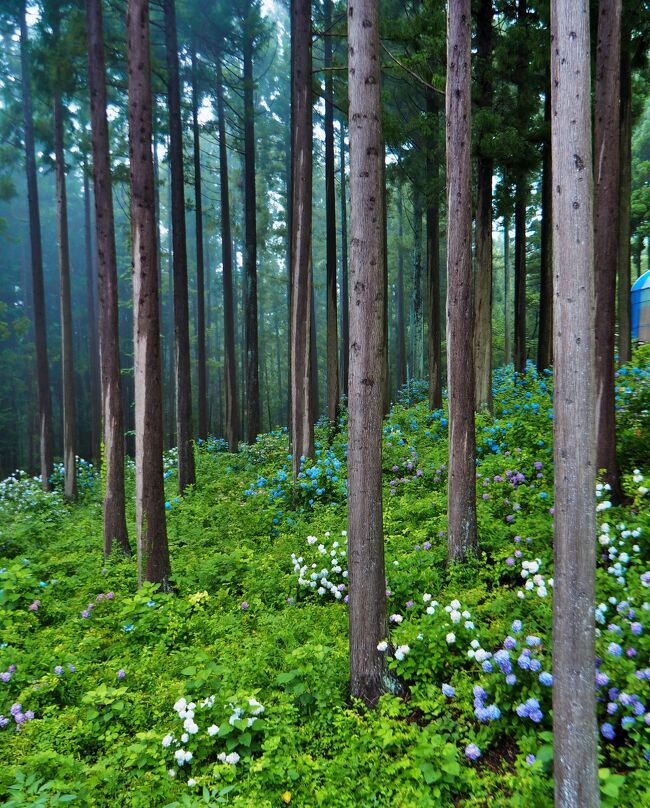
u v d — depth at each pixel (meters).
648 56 11.94
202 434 19.66
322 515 8.45
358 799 3.22
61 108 14.67
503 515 6.60
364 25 4.14
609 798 2.70
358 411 4.16
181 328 12.96
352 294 4.18
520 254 14.48
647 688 3.16
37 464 33.25
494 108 11.25
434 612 4.51
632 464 6.70
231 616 5.71
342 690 4.23
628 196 11.59
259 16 17.53
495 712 3.41
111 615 6.21
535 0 10.40
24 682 4.93
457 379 5.78
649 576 3.92
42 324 16.27
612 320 5.79
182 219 13.09
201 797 3.38
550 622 4.12
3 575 6.89
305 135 10.10
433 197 13.54
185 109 19.19
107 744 4.02
